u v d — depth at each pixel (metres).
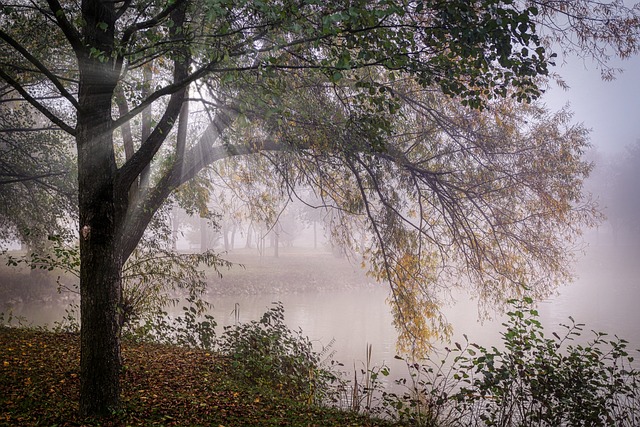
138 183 10.38
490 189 11.96
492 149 11.94
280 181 12.70
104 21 7.18
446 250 13.16
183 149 10.63
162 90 6.92
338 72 6.21
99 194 6.96
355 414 9.00
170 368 10.42
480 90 6.95
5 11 7.68
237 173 13.79
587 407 7.45
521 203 12.46
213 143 11.14
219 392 9.20
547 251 12.37
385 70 11.40
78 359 10.13
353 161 11.31
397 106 7.39
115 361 7.14
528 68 6.39
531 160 11.92
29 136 17.48
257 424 7.58
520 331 7.63
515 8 6.52
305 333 24.11
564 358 7.69
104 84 7.03
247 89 7.82
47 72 6.52
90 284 6.98
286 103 9.47
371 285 48.78
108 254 7.05
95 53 6.44
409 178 12.31
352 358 18.73
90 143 6.96
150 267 13.25
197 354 11.91
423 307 13.17
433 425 8.34
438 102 12.05
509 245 12.49
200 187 13.66
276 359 11.33
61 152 17.92
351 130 9.97
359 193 12.99
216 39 6.45
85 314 7.02
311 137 10.37
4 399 7.59
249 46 6.86
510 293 12.73
